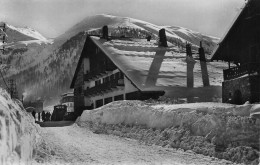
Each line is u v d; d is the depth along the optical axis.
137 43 45.06
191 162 11.80
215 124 13.38
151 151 14.45
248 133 11.87
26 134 9.56
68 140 19.20
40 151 11.70
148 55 40.31
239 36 23.52
